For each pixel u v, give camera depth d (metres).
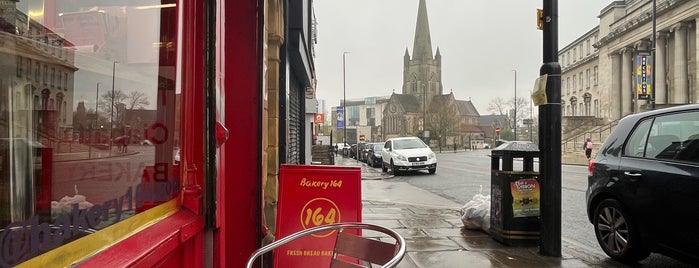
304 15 8.87
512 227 5.80
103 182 1.42
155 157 1.73
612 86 54.38
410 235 6.48
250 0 3.53
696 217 4.14
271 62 5.06
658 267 4.96
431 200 11.09
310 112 19.98
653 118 5.07
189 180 1.95
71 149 1.29
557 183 5.25
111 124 1.48
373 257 2.23
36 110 1.19
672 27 42.94
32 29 1.18
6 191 1.10
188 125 1.95
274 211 4.85
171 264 1.73
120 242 1.44
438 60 110.69
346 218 3.81
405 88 113.94
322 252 3.72
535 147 5.93
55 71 1.26
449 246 5.79
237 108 3.53
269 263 4.10
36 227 1.16
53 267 1.19
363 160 34.47
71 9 1.32
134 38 1.62
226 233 3.51
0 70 1.09
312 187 3.86
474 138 101.62
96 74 1.42
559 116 5.25
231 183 3.52
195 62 2.01
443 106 81.81
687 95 41.62
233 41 3.50
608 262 5.12
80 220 1.30
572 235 6.97
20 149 1.14
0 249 1.07
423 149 20.17
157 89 1.75
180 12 1.90
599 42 57.41
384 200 10.98
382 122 112.75
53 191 1.22
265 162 4.24
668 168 4.54
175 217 1.81
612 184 5.17
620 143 5.37
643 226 4.71
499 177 6.01
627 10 51.09
